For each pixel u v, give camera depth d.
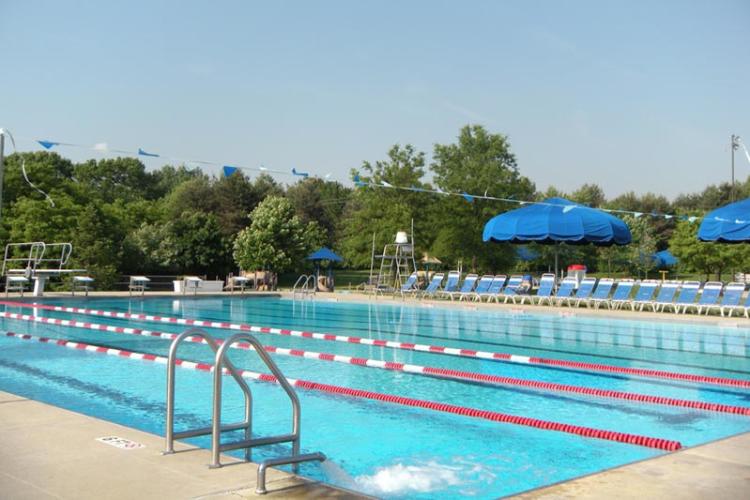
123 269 31.22
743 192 67.81
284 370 9.77
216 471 4.41
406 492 4.83
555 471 5.33
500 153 36.50
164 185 83.69
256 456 5.64
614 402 7.96
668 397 8.16
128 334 13.81
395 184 38.00
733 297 17.98
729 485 4.15
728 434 6.50
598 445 6.06
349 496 3.95
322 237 45.75
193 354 11.14
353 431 6.51
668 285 19.41
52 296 22.39
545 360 10.55
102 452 4.79
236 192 49.47
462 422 6.90
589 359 11.16
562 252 44.00
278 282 41.19
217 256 35.06
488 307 21.23
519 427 6.72
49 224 30.06
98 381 8.84
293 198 61.81
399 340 13.62
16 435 5.22
